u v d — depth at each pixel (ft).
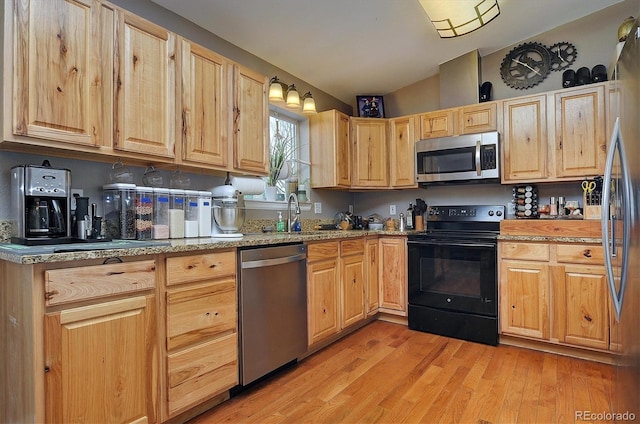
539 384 6.72
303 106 11.00
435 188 12.31
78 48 5.14
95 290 4.38
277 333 7.01
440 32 9.33
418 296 9.96
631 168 4.22
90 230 5.55
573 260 8.01
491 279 8.87
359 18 8.57
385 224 12.80
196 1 7.27
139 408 4.80
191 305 5.52
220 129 7.30
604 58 9.77
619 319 4.70
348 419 5.62
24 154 5.49
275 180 10.34
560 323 8.13
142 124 5.94
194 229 7.22
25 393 4.06
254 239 6.84
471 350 8.50
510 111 10.00
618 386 4.93
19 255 3.90
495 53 11.33
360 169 11.69
